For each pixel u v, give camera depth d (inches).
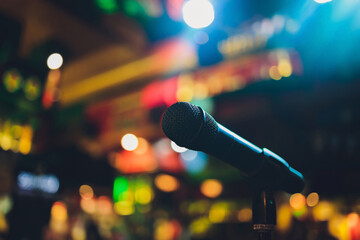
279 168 36.8
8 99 180.1
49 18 236.1
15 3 215.9
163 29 276.5
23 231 170.9
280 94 215.3
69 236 191.2
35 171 185.8
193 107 30.9
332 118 199.8
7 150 176.7
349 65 185.3
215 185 253.3
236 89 227.0
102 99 329.4
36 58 215.9
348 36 173.8
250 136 227.9
